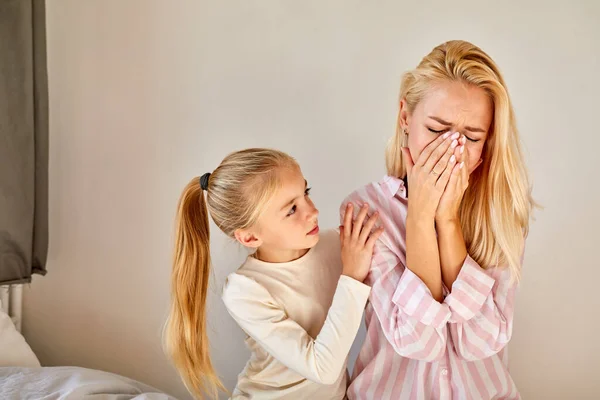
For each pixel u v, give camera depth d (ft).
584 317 5.65
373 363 4.67
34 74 6.12
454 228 4.26
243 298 4.58
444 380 4.45
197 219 4.92
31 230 6.04
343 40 5.90
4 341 5.69
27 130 5.95
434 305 4.11
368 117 5.89
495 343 4.23
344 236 4.47
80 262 6.62
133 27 6.35
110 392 5.18
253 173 4.47
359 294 4.34
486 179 4.38
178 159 6.30
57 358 6.72
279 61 6.04
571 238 5.64
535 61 5.62
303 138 6.02
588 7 5.51
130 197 6.44
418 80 4.25
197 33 6.20
